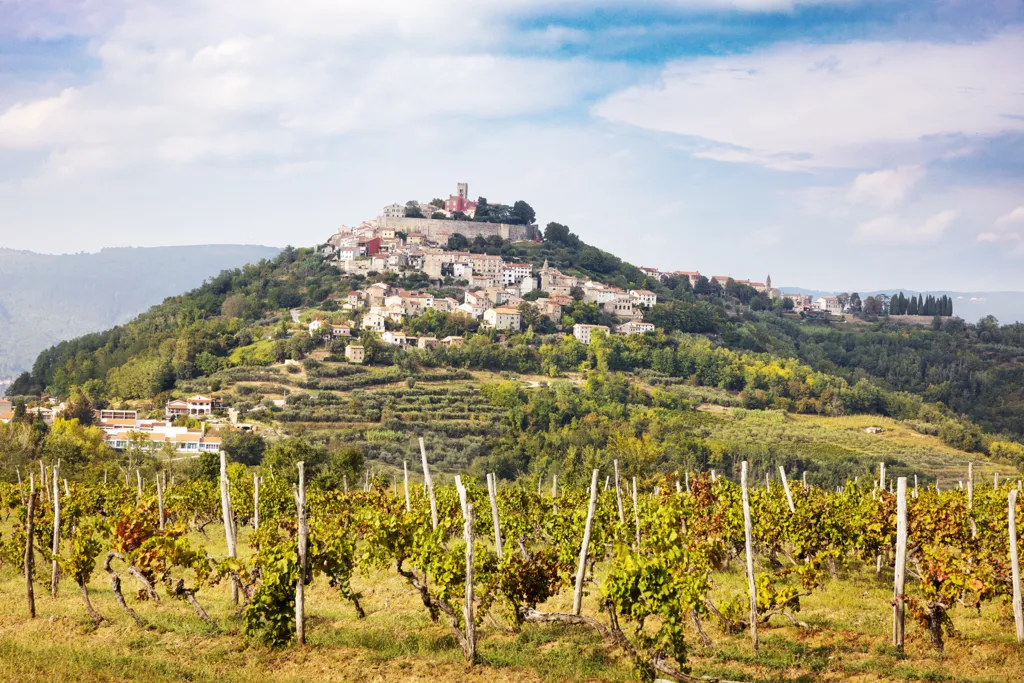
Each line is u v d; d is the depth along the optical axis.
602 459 116.00
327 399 156.88
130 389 176.00
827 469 126.50
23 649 24.20
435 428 144.25
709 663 23.78
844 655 23.78
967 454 151.75
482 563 25.98
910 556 32.47
